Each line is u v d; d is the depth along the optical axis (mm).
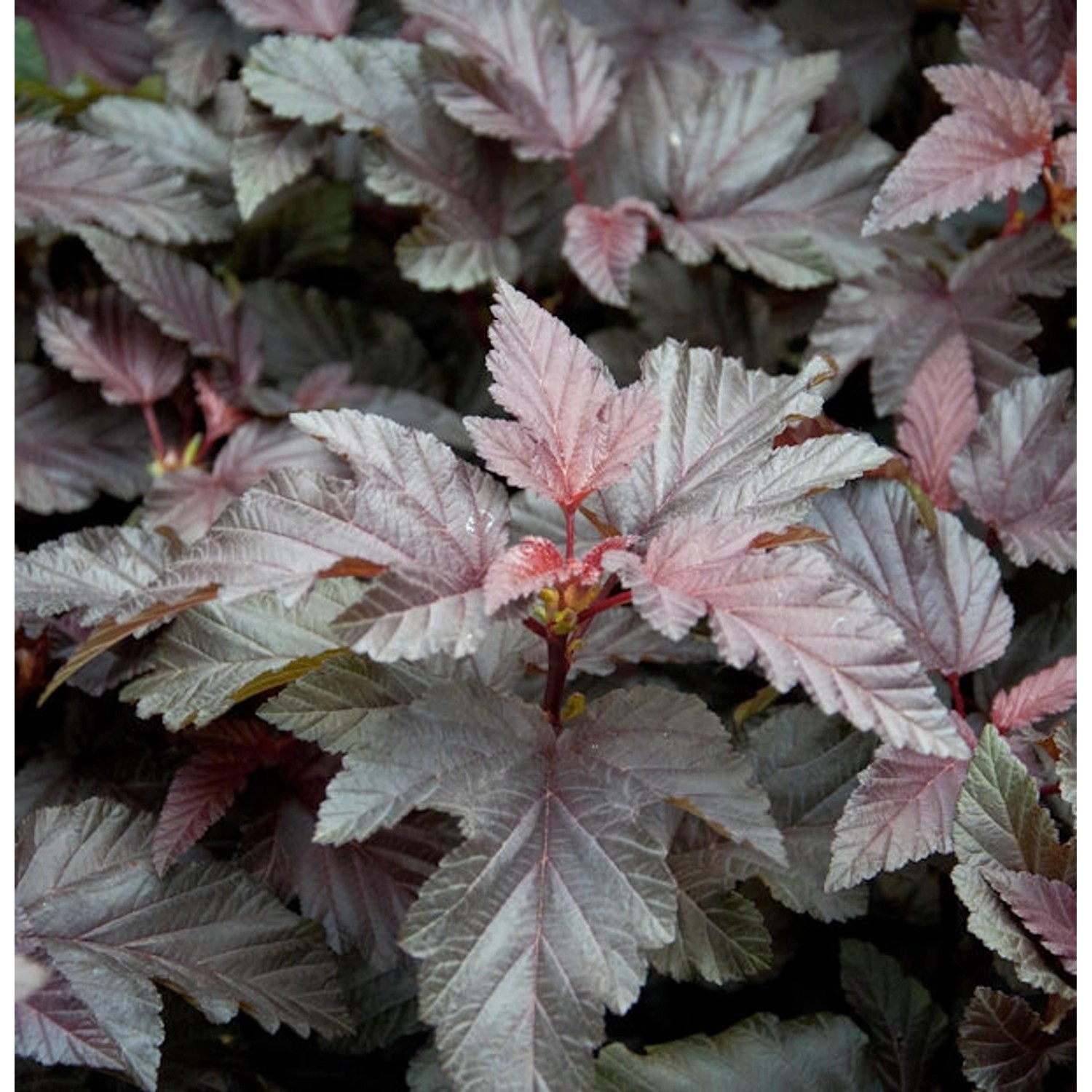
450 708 604
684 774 601
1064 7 745
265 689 639
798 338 789
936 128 717
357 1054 669
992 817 606
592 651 657
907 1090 642
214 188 787
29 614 670
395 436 604
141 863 630
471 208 767
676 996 686
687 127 772
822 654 567
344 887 646
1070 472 675
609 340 770
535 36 759
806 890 637
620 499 622
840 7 805
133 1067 600
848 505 658
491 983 576
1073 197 729
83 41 828
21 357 770
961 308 743
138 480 765
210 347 762
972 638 653
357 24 806
